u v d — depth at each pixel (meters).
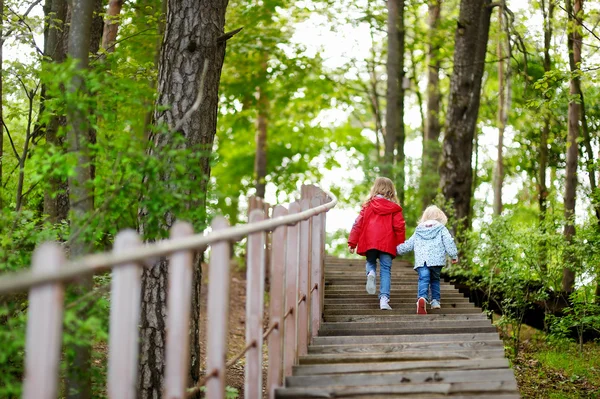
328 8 18.94
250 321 4.72
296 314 5.92
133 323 3.10
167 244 3.19
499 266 11.72
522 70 18.84
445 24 18.58
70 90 5.36
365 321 7.79
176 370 3.43
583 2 13.85
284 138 25.22
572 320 11.02
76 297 4.76
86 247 5.18
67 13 9.71
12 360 4.92
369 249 8.26
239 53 17.58
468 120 15.30
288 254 5.91
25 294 5.42
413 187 19.25
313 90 21.52
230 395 7.64
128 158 5.12
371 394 5.41
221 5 7.82
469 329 7.37
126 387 3.04
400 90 18.12
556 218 12.00
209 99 7.61
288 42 18.53
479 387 5.51
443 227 8.30
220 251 3.99
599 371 10.85
